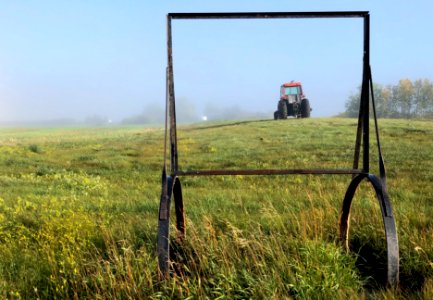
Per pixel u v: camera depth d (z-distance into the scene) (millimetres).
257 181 13586
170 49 4395
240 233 5395
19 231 6434
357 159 5027
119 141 35219
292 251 4762
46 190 12406
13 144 36688
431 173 14023
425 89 109938
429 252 4672
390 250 3896
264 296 3795
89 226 6336
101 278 4164
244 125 40656
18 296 4145
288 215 6723
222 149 24984
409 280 4422
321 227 5465
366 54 4594
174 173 4414
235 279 4109
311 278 4035
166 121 4191
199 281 3934
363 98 4695
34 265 4973
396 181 12469
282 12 4477
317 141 26266
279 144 25938
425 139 26281
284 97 42344
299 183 12875
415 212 6582
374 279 4543
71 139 44188
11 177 16141
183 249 4969
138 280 4215
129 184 14305
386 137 27875
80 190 12844
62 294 4121
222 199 9523
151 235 5941
